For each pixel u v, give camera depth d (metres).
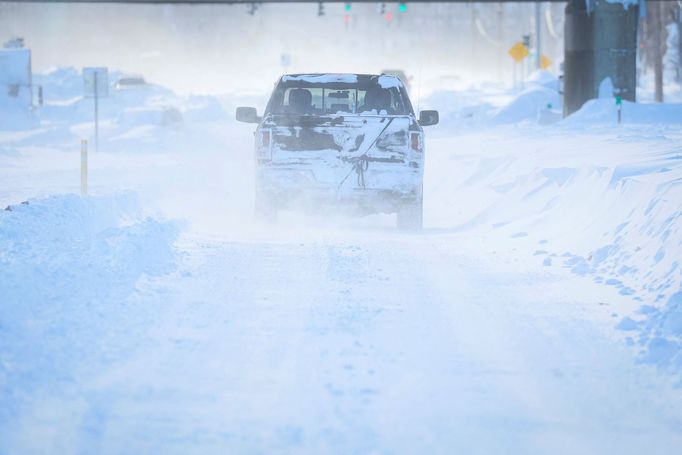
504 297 27.52
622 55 128.12
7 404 16.89
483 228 43.94
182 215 46.97
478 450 15.69
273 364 20.11
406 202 41.91
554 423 17.11
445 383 19.19
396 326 23.73
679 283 26.12
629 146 68.75
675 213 30.59
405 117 41.69
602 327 23.95
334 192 41.47
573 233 37.56
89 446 15.26
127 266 28.92
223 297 26.52
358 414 17.14
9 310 22.00
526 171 57.59
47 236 32.56
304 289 27.91
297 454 15.14
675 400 18.50
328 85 43.34
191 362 20.08
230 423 16.48
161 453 15.06
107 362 19.83
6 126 125.75
